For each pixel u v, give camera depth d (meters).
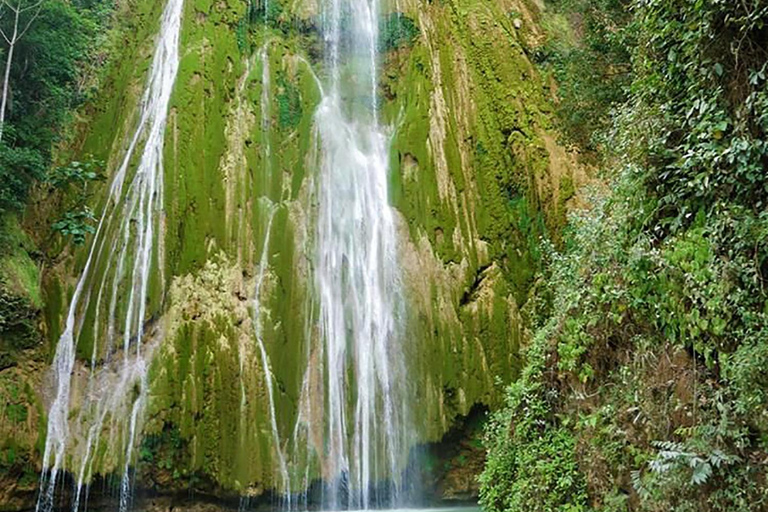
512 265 14.97
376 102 16.89
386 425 13.22
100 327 12.59
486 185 15.61
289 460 12.32
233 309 12.91
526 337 14.20
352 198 15.30
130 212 13.41
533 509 7.82
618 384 7.11
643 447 6.46
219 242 13.46
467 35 17.45
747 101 5.80
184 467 11.71
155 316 12.56
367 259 14.68
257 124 15.13
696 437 5.61
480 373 13.64
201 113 14.49
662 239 6.88
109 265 13.04
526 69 17.34
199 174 13.82
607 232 7.76
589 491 7.31
